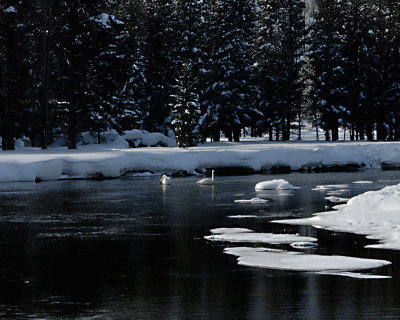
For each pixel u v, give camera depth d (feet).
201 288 44.24
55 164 154.20
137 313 37.93
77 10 186.29
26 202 104.78
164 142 231.30
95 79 188.44
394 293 41.86
